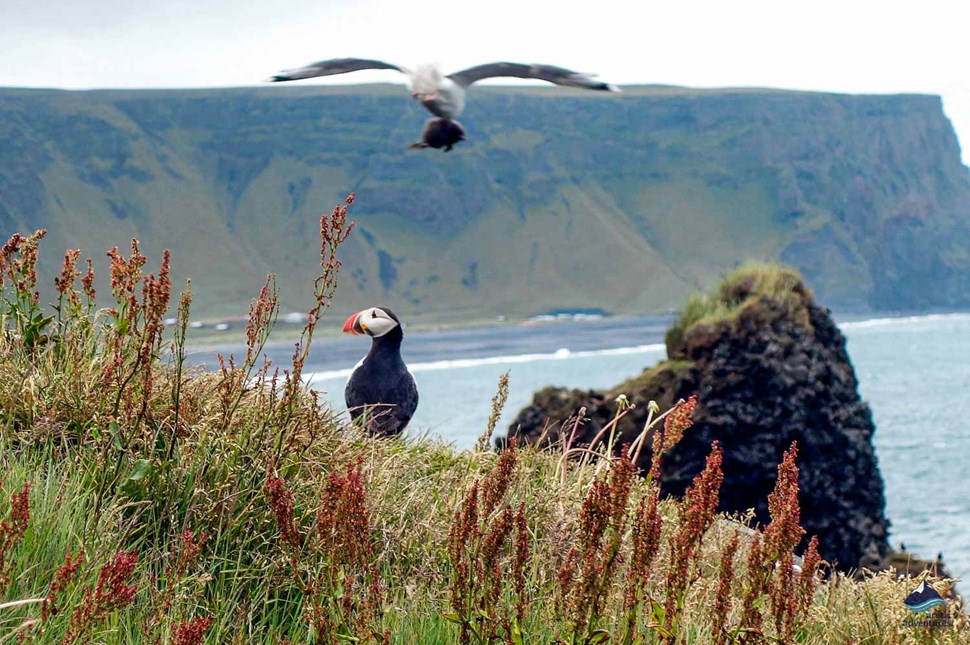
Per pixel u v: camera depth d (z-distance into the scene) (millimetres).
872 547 24281
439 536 6289
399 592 5773
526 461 7359
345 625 4816
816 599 7125
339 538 5195
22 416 6570
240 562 5840
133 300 6355
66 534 5363
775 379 23781
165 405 6660
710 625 5754
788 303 25141
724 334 24359
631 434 23625
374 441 7484
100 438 6254
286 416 6648
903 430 67438
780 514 4930
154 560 5609
